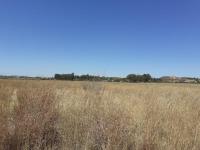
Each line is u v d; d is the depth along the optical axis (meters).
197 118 8.47
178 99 12.70
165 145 5.88
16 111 7.45
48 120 6.75
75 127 6.70
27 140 5.99
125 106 8.96
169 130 6.73
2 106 8.05
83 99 9.95
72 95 11.42
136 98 12.68
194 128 7.13
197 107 10.87
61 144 6.29
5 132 6.00
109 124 6.33
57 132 6.70
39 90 9.00
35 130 6.25
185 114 8.70
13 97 11.57
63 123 7.09
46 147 5.98
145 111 8.30
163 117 7.90
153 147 5.79
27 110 7.07
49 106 7.61
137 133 6.36
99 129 6.20
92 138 6.09
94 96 11.13
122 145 5.90
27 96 8.46
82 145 6.01
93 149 5.96
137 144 5.84
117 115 6.89
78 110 8.16
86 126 6.72
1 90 13.57
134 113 8.06
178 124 7.41
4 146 5.82
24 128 6.15
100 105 8.52
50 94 8.68
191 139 6.35
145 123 6.86
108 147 5.70
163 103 9.94
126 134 6.21
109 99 10.12
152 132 6.40
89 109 8.08
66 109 8.35
